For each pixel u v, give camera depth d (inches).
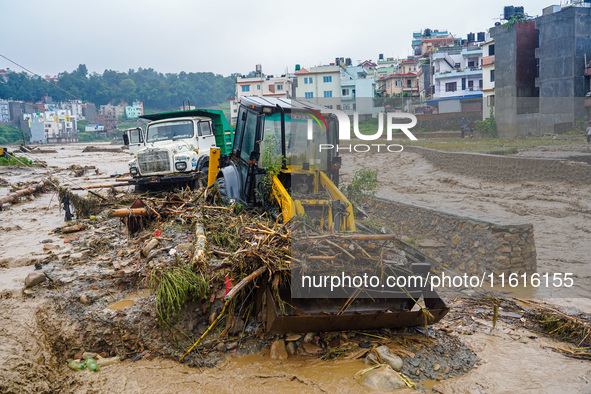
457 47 2155.5
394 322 209.8
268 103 297.1
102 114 6628.9
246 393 185.0
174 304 227.5
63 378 198.4
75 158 1638.8
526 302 233.5
